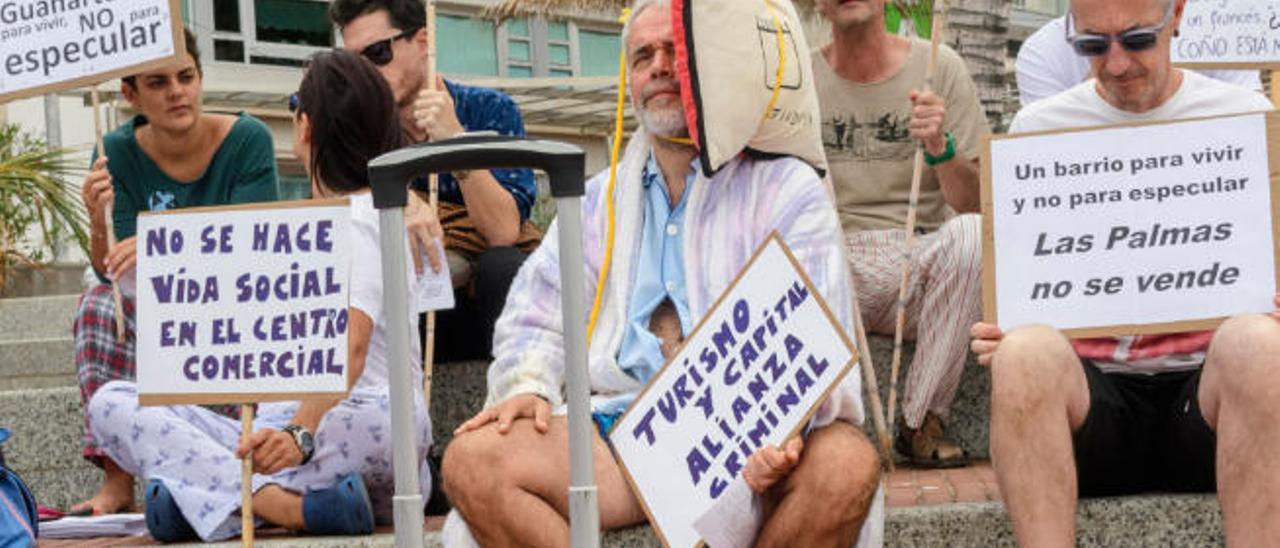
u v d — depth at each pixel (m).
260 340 3.35
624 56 3.50
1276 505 2.98
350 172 3.95
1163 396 3.55
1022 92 4.90
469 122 4.97
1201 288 3.30
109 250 4.52
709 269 3.38
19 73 4.44
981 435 4.61
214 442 3.99
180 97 4.80
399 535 2.40
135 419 4.01
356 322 3.82
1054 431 3.14
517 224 4.73
